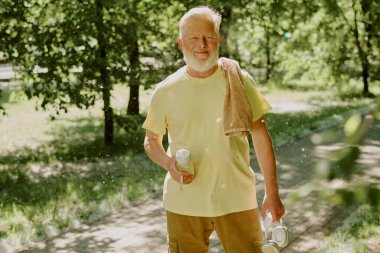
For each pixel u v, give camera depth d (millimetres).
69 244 5578
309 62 21719
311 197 1056
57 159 10711
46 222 6352
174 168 2520
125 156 10727
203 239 2662
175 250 2693
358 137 983
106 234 5867
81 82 10117
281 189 7332
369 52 11586
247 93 2568
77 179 8805
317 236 5234
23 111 18859
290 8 12852
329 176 1002
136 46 10742
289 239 5199
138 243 5520
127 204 7062
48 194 7895
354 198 982
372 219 5473
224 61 2598
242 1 11625
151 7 10773
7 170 9758
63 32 9875
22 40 9812
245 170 2590
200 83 2549
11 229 6098
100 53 10352
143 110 17906
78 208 6875
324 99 20188
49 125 15836
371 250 4695
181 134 2600
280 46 22062
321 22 19609
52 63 9750
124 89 24969
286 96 22016
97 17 9969
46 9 10156
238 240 2600
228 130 2463
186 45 2502
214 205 2541
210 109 2527
